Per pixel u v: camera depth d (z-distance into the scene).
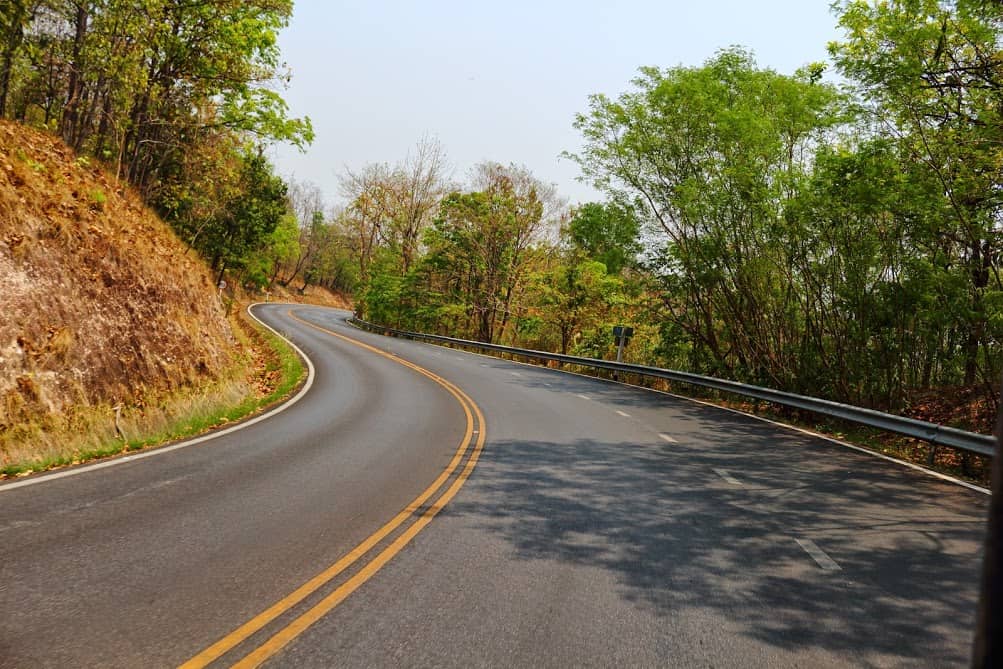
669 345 27.06
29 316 10.45
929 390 18.73
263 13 23.62
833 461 10.31
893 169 14.79
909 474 9.48
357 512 6.50
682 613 4.39
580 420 13.62
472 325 49.78
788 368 20.34
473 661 3.60
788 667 3.69
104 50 16.98
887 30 13.98
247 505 6.57
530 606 4.40
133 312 13.41
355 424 12.15
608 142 23.42
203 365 15.27
